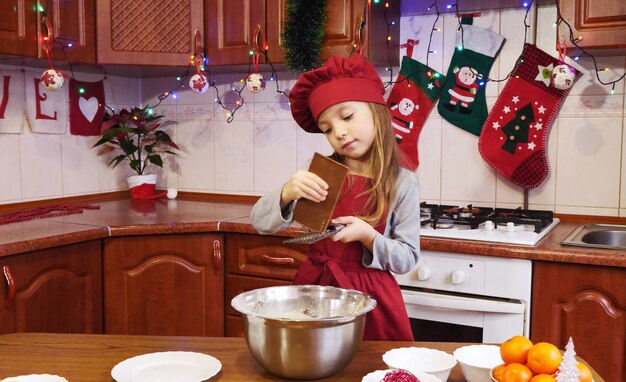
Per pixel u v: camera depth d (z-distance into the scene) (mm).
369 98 1406
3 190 2605
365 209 1494
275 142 2967
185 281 2361
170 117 3191
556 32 2270
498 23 2492
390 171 1473
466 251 1974
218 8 2604
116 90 3119
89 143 2986
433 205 2541
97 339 1171
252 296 1089
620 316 1818
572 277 1868
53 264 2064
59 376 972
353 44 2377
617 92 2330
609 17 2025
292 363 946
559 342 1902
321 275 1524
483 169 2557
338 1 2391
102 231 2207
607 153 2365
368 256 1442
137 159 3160
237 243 2354
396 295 1482
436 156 2635
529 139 2424
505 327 1942
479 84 2525
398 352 1043
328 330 939
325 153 2857
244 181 3059
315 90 1431
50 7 2373
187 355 1054
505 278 1942
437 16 2578
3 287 1907
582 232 2170
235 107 3039
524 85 2414
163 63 2627
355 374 1006
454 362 992
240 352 1104
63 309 2115
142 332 2336
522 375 846
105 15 2545
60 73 2395
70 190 2906
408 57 2635
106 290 2266
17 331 1962
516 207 2518
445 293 2053
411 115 2635
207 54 2645
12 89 2621
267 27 2531
